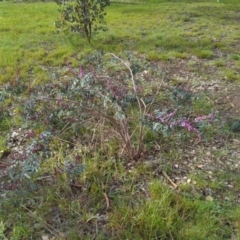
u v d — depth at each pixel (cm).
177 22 826
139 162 311
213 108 412
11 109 418
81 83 323
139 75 493
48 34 733
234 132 361
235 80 498
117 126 319
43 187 280
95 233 246
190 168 309
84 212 260
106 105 317
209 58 589
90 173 292
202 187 285
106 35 705
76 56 597
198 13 917
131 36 700
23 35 730
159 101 411
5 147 347
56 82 458
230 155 327
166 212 252
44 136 293
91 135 342
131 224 247
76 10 653
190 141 344
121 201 269
